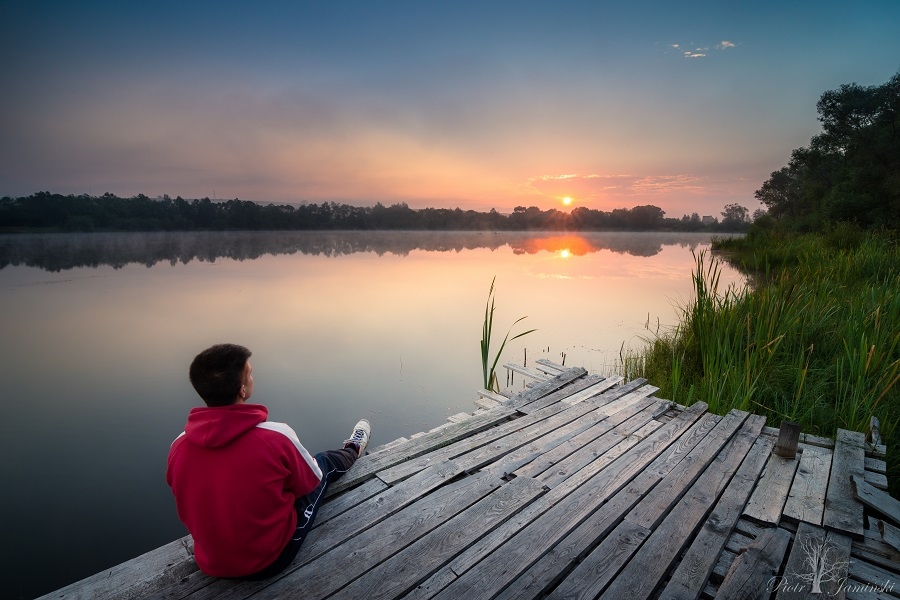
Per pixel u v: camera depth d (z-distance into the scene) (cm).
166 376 774
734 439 402
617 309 1246
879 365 552
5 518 427
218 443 210
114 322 1135
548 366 646
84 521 425
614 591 235
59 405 660
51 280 1906
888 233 1845
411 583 239
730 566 255
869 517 296
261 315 1210
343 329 1059
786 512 296
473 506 303
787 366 601
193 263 2736
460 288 1664
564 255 3534
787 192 5766
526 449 383
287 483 239
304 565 250
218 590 232
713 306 711
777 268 1766
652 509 301
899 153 2889
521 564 253
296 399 665
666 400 496
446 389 701
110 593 229
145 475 496
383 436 554
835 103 3244
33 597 338
